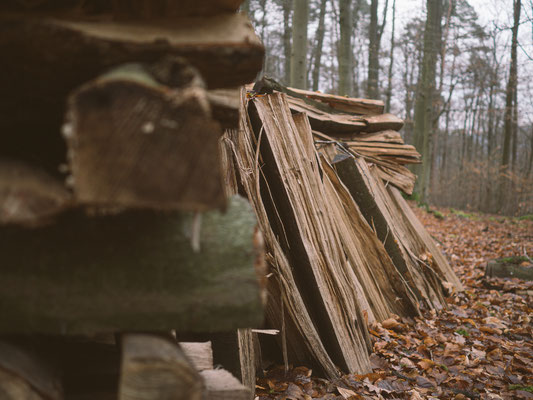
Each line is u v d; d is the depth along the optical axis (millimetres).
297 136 3734
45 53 1055
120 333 1458
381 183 5367
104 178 903
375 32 22078
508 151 20219
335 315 3406
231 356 2688
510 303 5633
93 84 901
